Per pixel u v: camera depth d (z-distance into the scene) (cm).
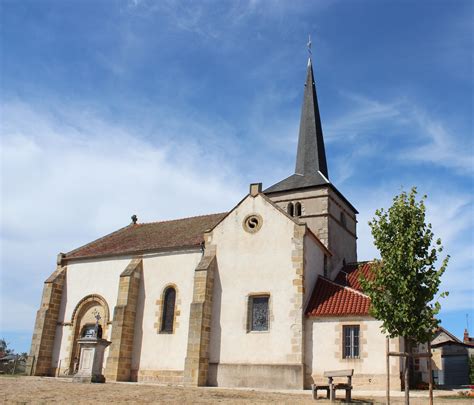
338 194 3462
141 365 2614
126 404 1485
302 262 2425
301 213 3322
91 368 2233
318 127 3884
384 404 1647
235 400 1656
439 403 1617
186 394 1794
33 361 2844
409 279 1445
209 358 2428
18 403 1440
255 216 2605
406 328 1440
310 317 2350
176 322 2612
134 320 2720
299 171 3688
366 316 2247
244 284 2497
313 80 4094
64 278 3078
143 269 2825
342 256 3372
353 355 2233
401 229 1524
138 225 3553
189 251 2734
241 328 2423
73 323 2941
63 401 1505
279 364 2288
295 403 1633
